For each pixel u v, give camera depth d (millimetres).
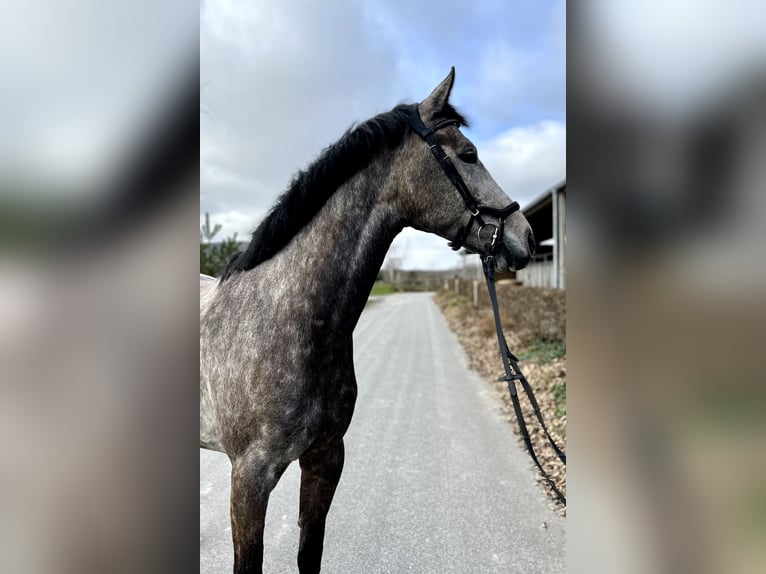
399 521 2566
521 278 17547
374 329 12039
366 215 1526
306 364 1430
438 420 4344
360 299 1538
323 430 1505
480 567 2154
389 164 1539
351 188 1515
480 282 14352
